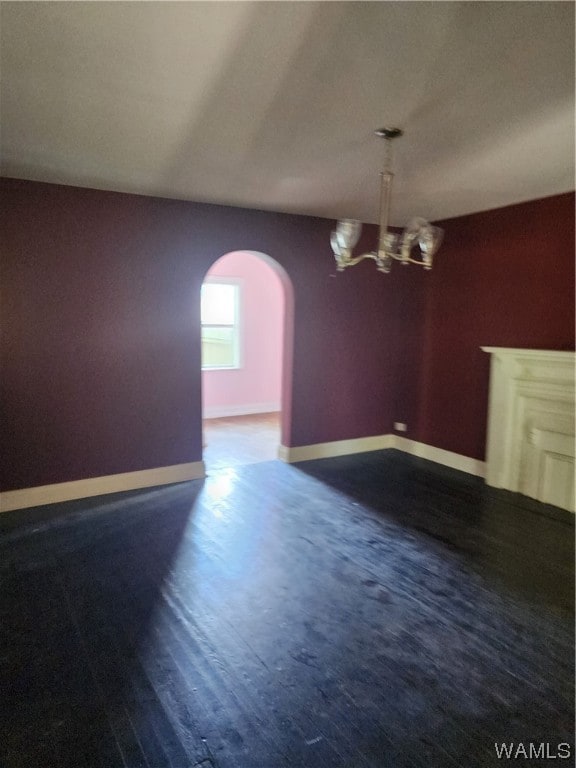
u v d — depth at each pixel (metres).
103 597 2.61
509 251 4.11
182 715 1.89
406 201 3.94
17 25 1.61
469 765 1.70
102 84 2.02
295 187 3.52
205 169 3.13
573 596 2.67
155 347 4.03
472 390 4.52
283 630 2.37
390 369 5.26
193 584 2.74
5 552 3.06
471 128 2.44
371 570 2.91
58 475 3.78
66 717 1.87
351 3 1.48
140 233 3.83
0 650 2.21
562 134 2.50
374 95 2.09
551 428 3.82
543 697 1.99
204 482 4.28
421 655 2.22
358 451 5.20
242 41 1.70
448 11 1.51
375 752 1.75
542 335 3.93
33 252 3.49
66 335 3.67
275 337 7.21
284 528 3.43
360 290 4.93
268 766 1.69
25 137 2.62
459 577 2.85
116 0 1.47
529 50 1.73
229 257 6.66
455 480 4.39
